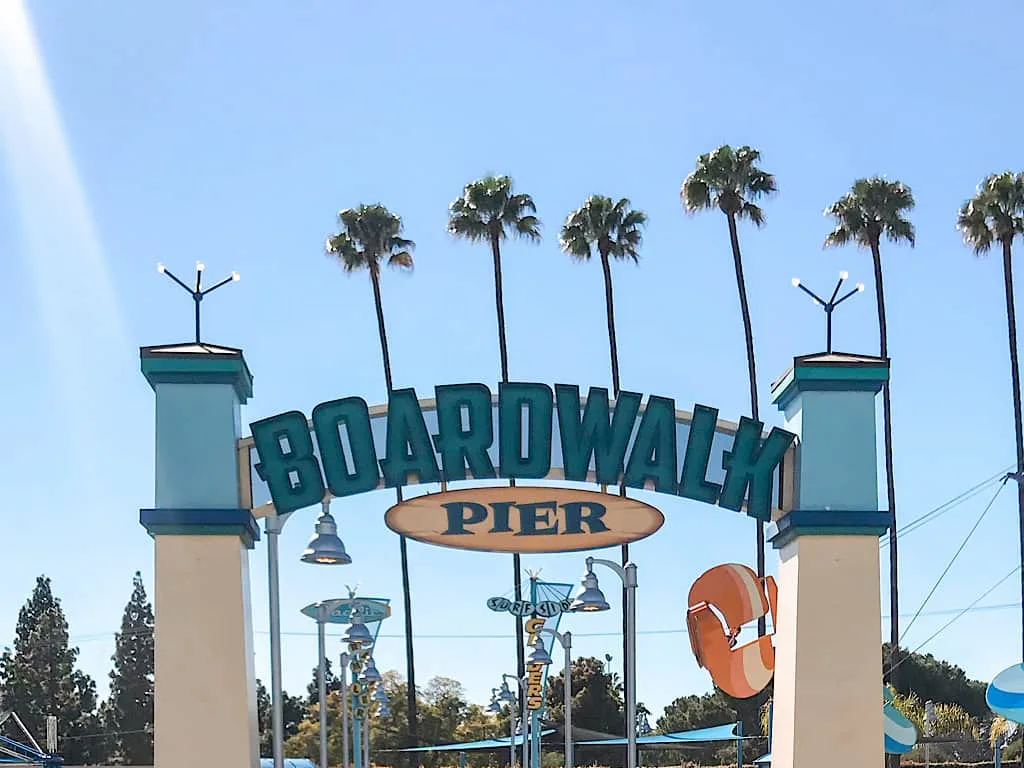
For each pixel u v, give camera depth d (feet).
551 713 236.22
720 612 67.46
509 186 169.48
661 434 63.05
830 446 61.82
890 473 158.51
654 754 243.81
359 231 172.04
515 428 62.85
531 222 169.68
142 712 293.02
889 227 163.32
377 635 106.42
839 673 59.82
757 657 66.90
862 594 60.44
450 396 62.85
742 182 164.14
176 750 57.31
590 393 63.31
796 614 60.39
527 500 62.95
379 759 250.16
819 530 60.80
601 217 170.40
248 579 61.36
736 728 160.86
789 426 64.44
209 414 60.13
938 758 174.60
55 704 286.05
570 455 62.75
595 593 78.79
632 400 63.31
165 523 58.65
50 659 288.51
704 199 164.14
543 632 106.83
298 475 61.46
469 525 62.75
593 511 62.85
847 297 64.18
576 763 237.86
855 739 59.31
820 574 60.59
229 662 58.08
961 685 246.47
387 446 62.18
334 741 251.19
